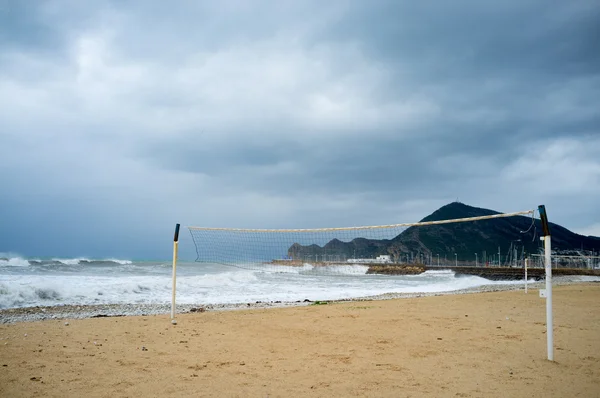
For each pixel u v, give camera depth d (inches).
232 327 294.7
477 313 365.4
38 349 215.6
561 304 442.0
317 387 155.5
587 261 3742.6
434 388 154.3
